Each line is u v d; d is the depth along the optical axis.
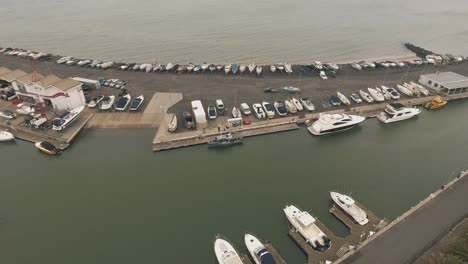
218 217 43.16
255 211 44.12
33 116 60.97
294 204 45.22
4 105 65.12
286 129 61.28
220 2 179.12
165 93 71.06
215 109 64.00
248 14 152.00
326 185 48.88
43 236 40.31
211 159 54.47
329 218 42.69
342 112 66.19
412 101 71.44
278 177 50.56
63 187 48.19
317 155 55.84
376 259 35.06
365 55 103.38
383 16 151.75
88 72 81.00
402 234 37.84
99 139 58.31
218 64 91.69
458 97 73.44
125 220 42.62
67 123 59.00
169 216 43.25
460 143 59.69
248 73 81.94
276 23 136.75
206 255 38.06
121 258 37.69
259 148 57.25
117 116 63.50
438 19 146.88
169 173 51.22
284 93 71.81
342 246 37.69
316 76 80.94
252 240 38.50
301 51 105.81
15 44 107.00
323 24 136.25
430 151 57.25
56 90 61.03
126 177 50.16
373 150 57.41
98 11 154.88
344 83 77.50
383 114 65.62
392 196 46.66
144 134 59.59
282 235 40.50
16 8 159.62
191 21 138.38
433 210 40.88
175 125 59.03
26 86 62.81
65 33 119.69
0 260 37.34
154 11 156.12
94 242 39.56
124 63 86.81
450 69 86.38
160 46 107.88
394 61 92.94
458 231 38.00
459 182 45.25
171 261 37.41
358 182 49.50
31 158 54.16
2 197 46.22
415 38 120.19
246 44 111.19
